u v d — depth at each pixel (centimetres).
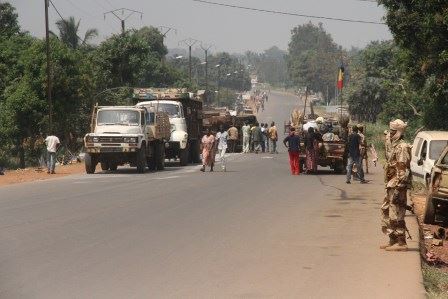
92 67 7831
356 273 1166
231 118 7081
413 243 1473
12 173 4169
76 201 2302
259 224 1748
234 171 3962
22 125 6875
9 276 1133
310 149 3691
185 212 1994
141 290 1037
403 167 1383
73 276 1133
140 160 3816
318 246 1427
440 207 2095
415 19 4266
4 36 9150
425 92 4962
